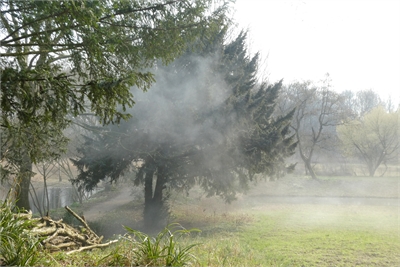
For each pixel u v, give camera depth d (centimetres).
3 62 605
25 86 521
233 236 1557
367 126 4072
